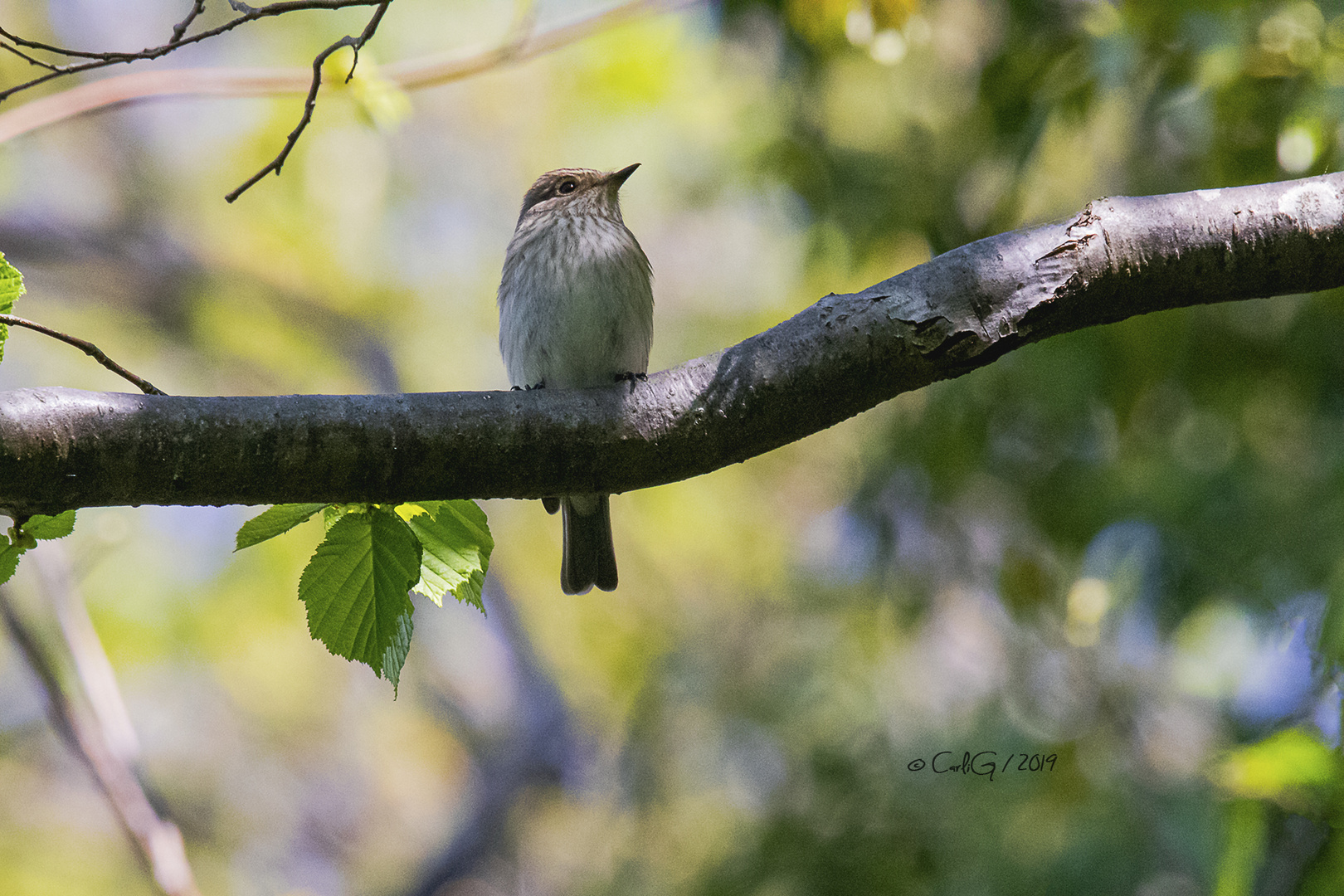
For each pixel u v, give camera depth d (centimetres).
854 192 1091
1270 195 511
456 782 2280
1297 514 992
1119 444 1055
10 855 1969
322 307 2030
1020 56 936
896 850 1123
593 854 1834
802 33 988
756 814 1308
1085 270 496
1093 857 1053
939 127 1090
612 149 1827
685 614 1834
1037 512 1093
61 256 2006
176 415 450
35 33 1764
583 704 2019
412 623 478
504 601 1997
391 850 2273
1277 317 994
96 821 2031
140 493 453
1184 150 961
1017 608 1122
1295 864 774
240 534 485
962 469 1085
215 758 2219
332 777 2273
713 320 1880
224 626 1880
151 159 2044
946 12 1128
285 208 1891
